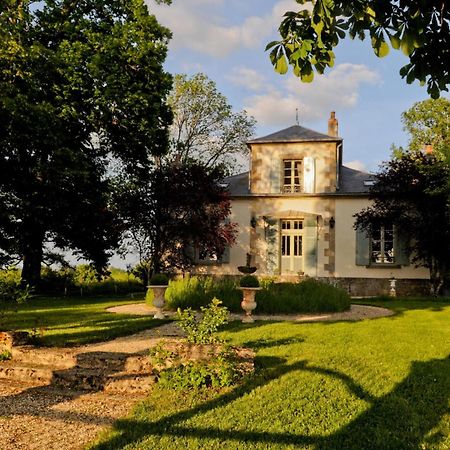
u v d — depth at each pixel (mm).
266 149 23562
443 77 3740
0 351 7707
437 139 31438
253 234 23188
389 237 22031
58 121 17406
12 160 18000
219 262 23250
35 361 7348
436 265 20484
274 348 8141
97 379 6414
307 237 22547
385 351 7949
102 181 21484
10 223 18391
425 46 3662
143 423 4930
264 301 13320
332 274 22188
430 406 5457
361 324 10859
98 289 23547
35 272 21406
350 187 22906
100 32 19484
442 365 7094
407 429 4816
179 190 19391
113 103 19109
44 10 19047
